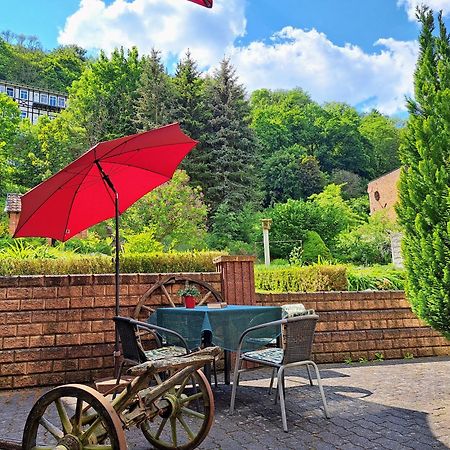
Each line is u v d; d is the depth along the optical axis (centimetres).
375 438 273
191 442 253
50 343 435
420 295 423
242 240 2011
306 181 2938
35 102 4050
